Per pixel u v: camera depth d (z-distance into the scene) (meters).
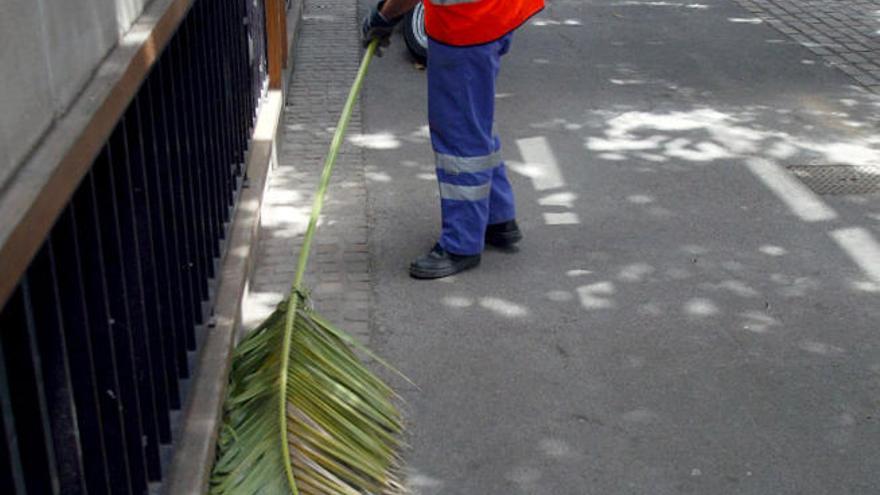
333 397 3.55
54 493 2.32
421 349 4.65
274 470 3.28
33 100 1.96
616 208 6.09
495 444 4.05
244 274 4.67
